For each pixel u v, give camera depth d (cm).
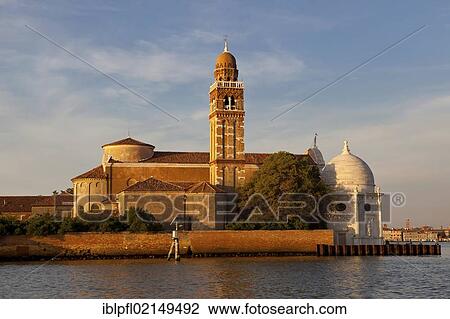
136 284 8250
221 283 8312
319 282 8500
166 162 16288
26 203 18050
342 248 13962
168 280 8638
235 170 15750
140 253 12925
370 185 15800
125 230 13075
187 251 13150
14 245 12406
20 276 9331
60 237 12606
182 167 16338
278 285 8162
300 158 15725
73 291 7706
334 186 15675
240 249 13400
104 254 12756
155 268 10394
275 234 13600
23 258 12425
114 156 16262
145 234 12988
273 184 14150
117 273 9594
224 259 12600
